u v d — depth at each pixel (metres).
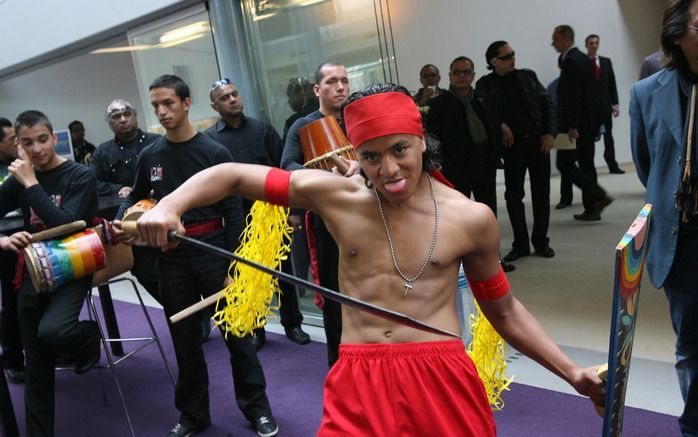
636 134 2.26
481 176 4.76
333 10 4.10
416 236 1.47
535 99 5.05
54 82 10.77
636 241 1.28
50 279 2.66
